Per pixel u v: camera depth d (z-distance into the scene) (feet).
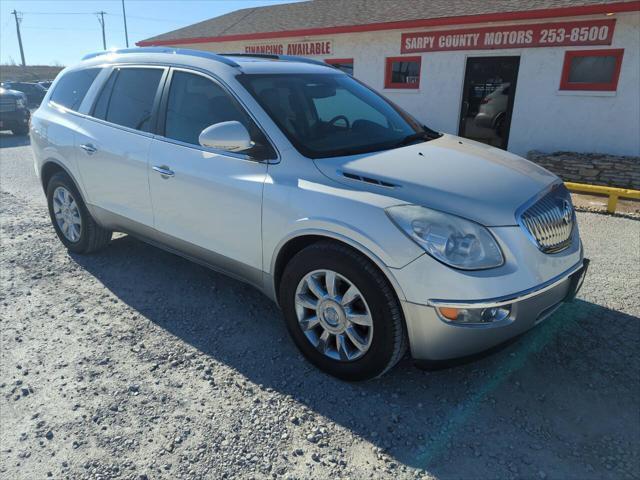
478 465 7.68
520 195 9.06
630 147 28.60
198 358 10.44
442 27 33.35
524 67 31.04
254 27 46.29
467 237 8.18
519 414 8.77
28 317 12.12
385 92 37.50
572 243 9.93
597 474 7.49
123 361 10.34
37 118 15.93
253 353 10.63
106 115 13.74
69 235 15.93
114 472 7.57
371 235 8.41
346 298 9.02
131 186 12.80
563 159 28.32
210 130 9.80
